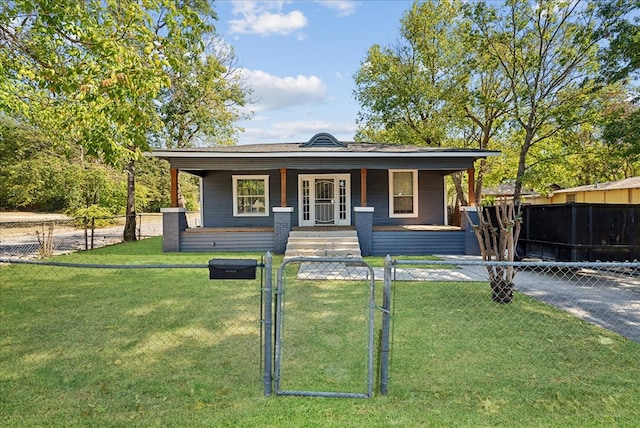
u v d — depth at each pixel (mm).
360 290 6289
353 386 2988
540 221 8398
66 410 2607
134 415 2545
